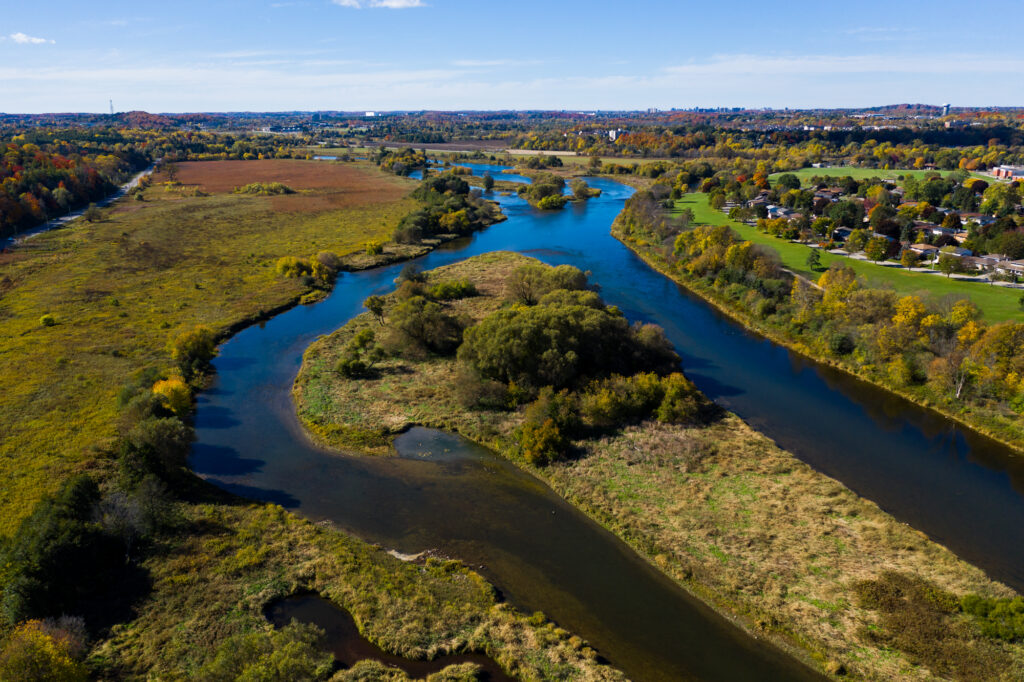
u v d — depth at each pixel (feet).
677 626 118.52
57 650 96.43
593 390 200.75
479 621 118.21
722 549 137.08
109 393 206.39
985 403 198.39
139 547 132.67
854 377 234.38
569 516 151.94
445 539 143.43
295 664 96.89
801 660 110.32
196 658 105.19
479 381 205.26
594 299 257.96
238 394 216.95
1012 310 259.39
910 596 120.78
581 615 121.19
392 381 223.51
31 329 263.08
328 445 183.52
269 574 127.85
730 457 175.11
